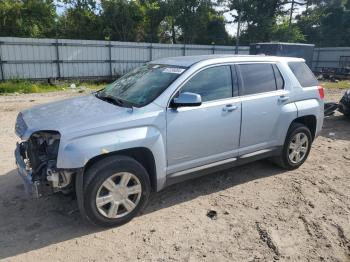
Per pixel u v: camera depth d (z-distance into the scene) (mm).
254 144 4945
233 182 5098
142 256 3381
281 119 5156
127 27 32594
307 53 25406
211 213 4191
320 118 5812
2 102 13039
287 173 5500
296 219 4090
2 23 27422
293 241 3656
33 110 4277
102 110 3916
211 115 4352
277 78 5211
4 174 5195
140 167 3848
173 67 4512
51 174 3498
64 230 3799
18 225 3879
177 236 3709
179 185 4949
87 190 3561
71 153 3396
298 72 5562
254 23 40000
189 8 36188
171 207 4324
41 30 30203
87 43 21484
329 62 33500
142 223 3951
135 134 3754
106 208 3770
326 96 15664
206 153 4438
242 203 4461
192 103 3922
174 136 4070
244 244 3588
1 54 18453
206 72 4418
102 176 3594
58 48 20359
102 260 3314
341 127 9016
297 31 40406
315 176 5406
